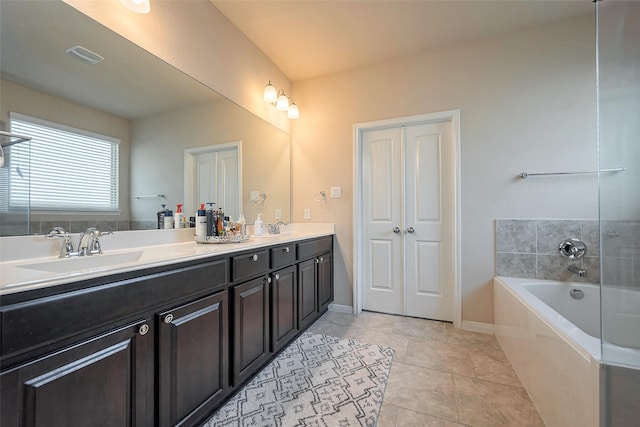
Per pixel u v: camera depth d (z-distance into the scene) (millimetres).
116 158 1348
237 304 1414
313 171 2822
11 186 995
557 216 2035
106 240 1301
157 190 1545
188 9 1694
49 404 707
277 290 1771
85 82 1221
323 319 2494
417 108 2441
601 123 1315
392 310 2605
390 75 2539
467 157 2279
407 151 2561
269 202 2541
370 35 2197
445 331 2221
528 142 2113
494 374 1614
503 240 2168
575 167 2000
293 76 2812
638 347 930
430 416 1276
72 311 764
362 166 2721
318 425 1220
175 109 1639
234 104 2096
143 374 945
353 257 2660
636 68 1307
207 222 1745
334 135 2746
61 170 1140
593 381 931
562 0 1832
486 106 2230
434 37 2227
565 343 1100
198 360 1166
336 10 1915
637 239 1170
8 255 980
